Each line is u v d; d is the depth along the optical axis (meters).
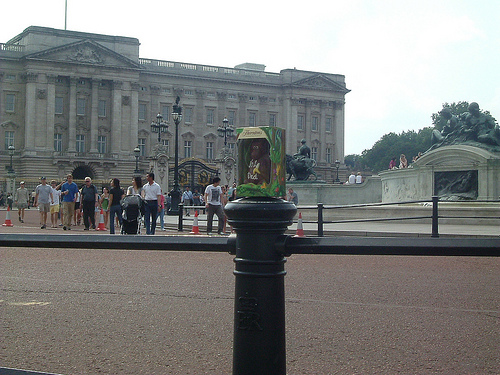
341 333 7.95
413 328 8.24
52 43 105.62
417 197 34.03
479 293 11.09
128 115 110.50
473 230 26.31
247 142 3.48
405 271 14.22
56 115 106.25
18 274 13.38
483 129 32.66
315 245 3.42
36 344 7.32
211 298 10.44
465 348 7.23
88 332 7.95
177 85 117.75
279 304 3.45
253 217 3.37
